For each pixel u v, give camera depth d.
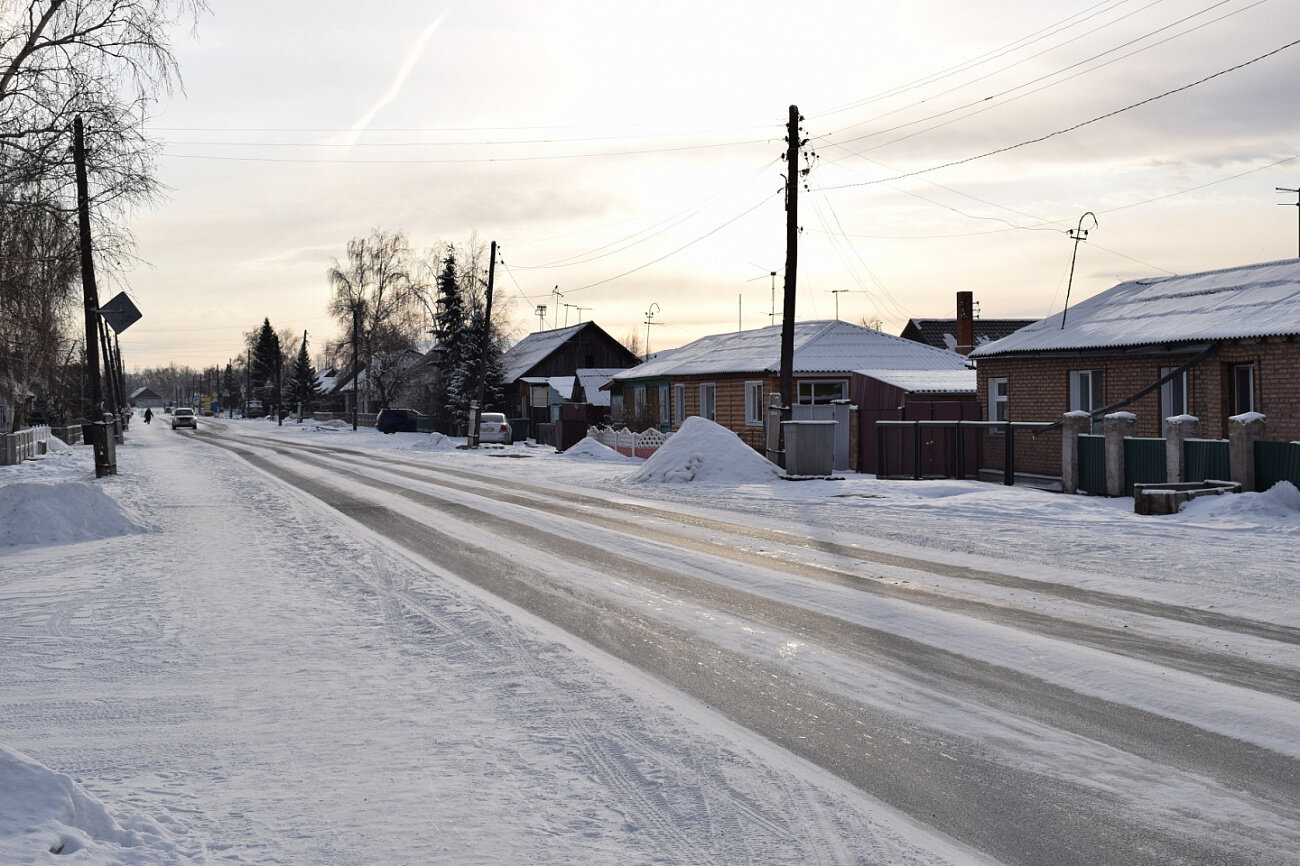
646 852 4.72
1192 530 15.29
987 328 61.06
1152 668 7.94
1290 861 4.63
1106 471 20.58
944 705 7.07
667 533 16.47
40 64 21.42
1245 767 5.84
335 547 15.33
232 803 5.33
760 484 25.36
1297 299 21.97
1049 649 8.58
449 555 14.34
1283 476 17.09
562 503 21.59
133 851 4.52
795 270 29.39
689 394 44.50
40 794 4.60
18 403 40.44
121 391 77.19
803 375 39.09
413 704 7.21
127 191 23.09
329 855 4.67
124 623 10.12
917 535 15.83
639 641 9.03
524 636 9.23
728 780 5.66
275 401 144.50
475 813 5.19
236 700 7.36
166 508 21.41
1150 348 23.33
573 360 76.06
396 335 88.25
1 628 9.95
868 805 5.30
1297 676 7.70
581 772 5.80
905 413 30.89
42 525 16.83
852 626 9.55
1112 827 5.02
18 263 23.12
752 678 7.79
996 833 4.95
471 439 51.25
